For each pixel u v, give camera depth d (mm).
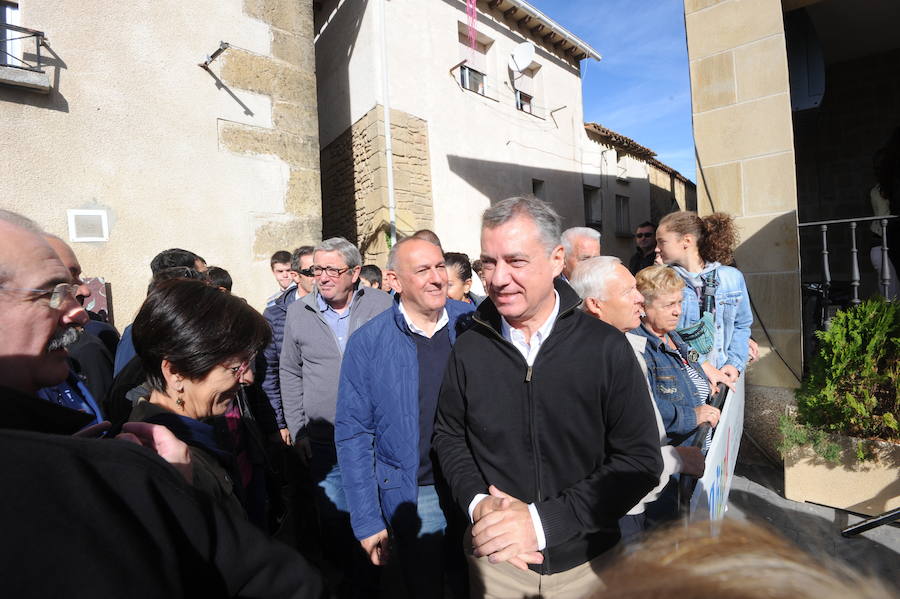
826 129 5324
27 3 3059
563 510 1159
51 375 800
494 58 7797
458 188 7066
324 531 2453
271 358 2840
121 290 3445
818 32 4566
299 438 2607
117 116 3436
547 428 1308
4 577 459
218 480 995
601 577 509
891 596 394
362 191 6516
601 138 10344
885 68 4953
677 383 1925
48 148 3152
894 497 2578
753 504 2881
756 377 3402
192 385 1085
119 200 3443
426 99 6676
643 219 11945
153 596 527
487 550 1129
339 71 6984
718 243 2730
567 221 9180
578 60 9711
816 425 2871
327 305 2521
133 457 588
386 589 1980
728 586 419
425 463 1787
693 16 3588
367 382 1789
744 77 3379
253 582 697
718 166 3525
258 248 4141
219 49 3779
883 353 2600
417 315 1786
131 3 3490
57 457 524
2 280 701
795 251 3223
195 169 3801
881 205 3000
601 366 1254
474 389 1384
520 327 1381
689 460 1438
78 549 493
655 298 1905
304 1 4461
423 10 6691
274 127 4246
